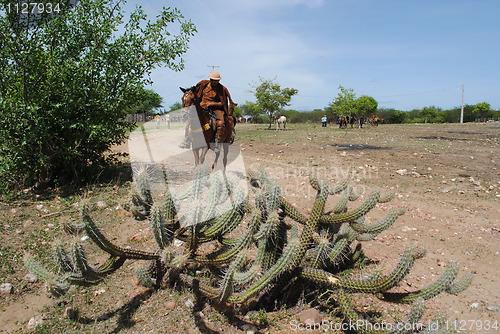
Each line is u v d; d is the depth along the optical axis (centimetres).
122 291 409
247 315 366
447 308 394
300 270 362
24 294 404
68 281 327
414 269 475
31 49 728
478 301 406
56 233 552
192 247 367
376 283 318
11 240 525
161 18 859
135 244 518
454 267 321
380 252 522
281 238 389
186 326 349
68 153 781
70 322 356
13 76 721
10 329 347
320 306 387
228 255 340
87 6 801
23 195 737
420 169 1054
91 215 622
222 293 312
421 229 609
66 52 798
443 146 1620
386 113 5950
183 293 398
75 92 777
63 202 694
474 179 940
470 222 641
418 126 3928
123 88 850
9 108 695
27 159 763
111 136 840
